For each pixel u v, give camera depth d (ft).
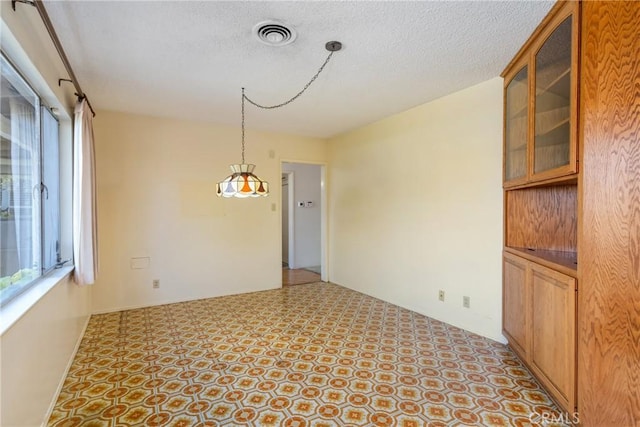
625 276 4.99
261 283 16.19
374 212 14.78
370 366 8.38
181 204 14.21
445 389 7.32
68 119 9.12
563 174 6.14
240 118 13.87
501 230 9.69
